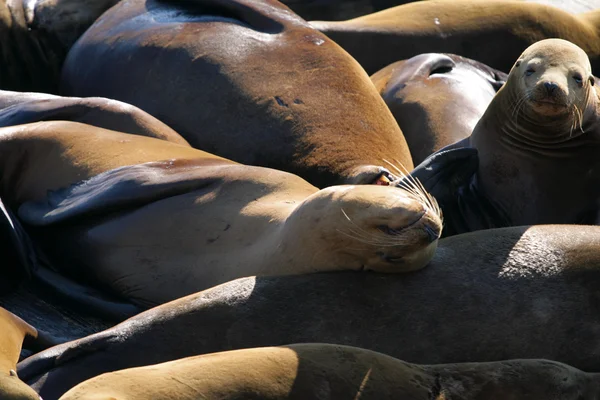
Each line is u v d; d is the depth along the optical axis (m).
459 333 23.33
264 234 25.72
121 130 31.81
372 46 43.84
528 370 22.00
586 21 48.69
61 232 28.38
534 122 30.16
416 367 21.52
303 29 35.75
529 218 31.33
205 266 26.27
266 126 32.66
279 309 22.97
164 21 36.25
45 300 26.84
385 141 33.00
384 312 23.23
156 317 22.69
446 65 41.47
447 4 46.38
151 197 27.64
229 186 27.50
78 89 36.84
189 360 19.58
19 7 39.19
